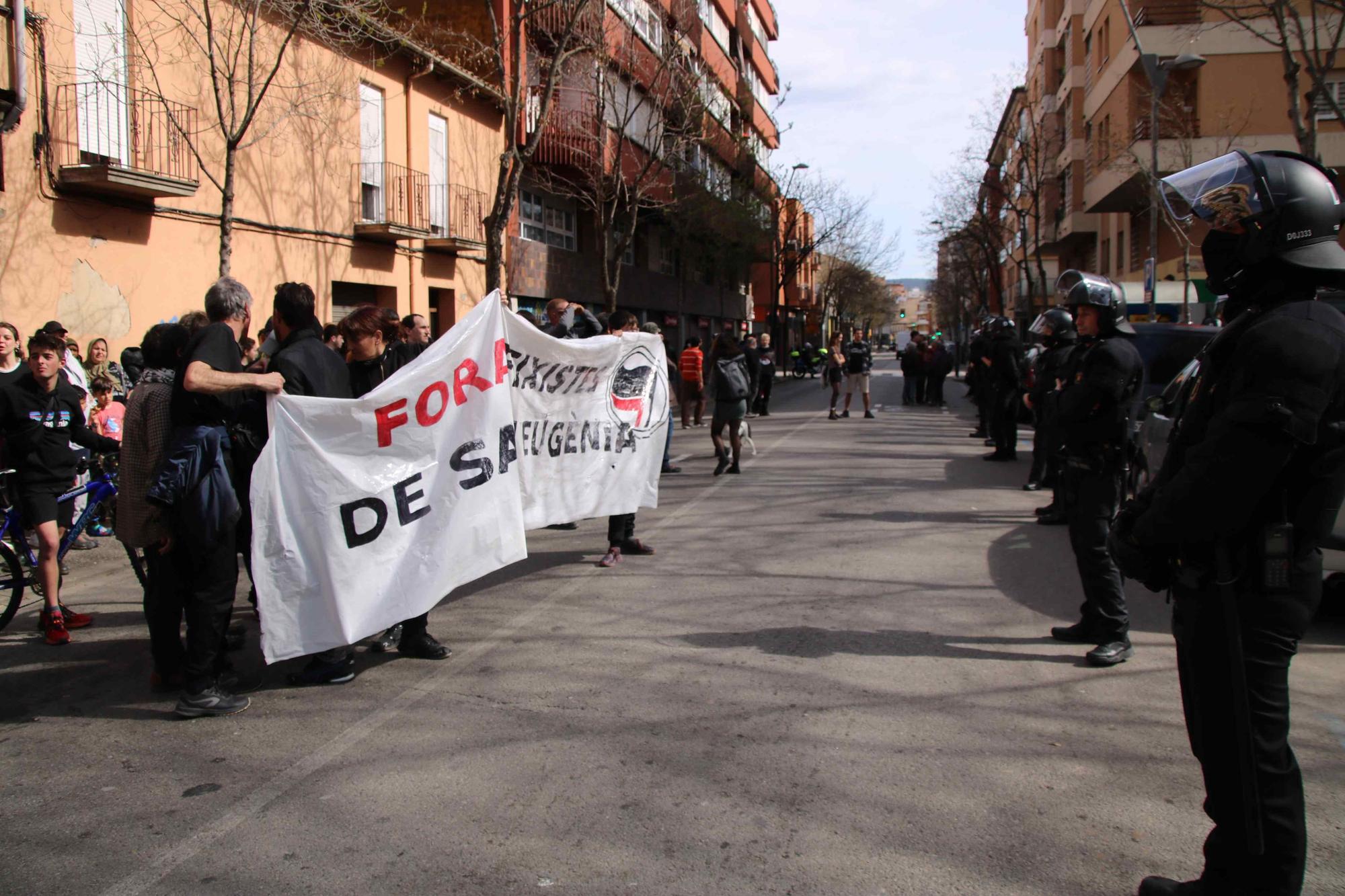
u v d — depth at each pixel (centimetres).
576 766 395
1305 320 246
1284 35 1170
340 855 328
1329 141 2161
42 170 1125
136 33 1177
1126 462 522
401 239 1775
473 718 449
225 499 450
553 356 675
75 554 838
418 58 1817
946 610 627
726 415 1259
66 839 343
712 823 346
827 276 6988
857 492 1124
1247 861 256
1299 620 255
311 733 436
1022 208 4500
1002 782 378
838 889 304
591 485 721
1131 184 2467
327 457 482
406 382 511
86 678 521
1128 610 636
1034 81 4419
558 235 2603
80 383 866
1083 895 301
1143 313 2322
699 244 3259
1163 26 2295
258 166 1466
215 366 441
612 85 2178
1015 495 1103
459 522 547
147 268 1275
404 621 525
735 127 3312
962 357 6881
